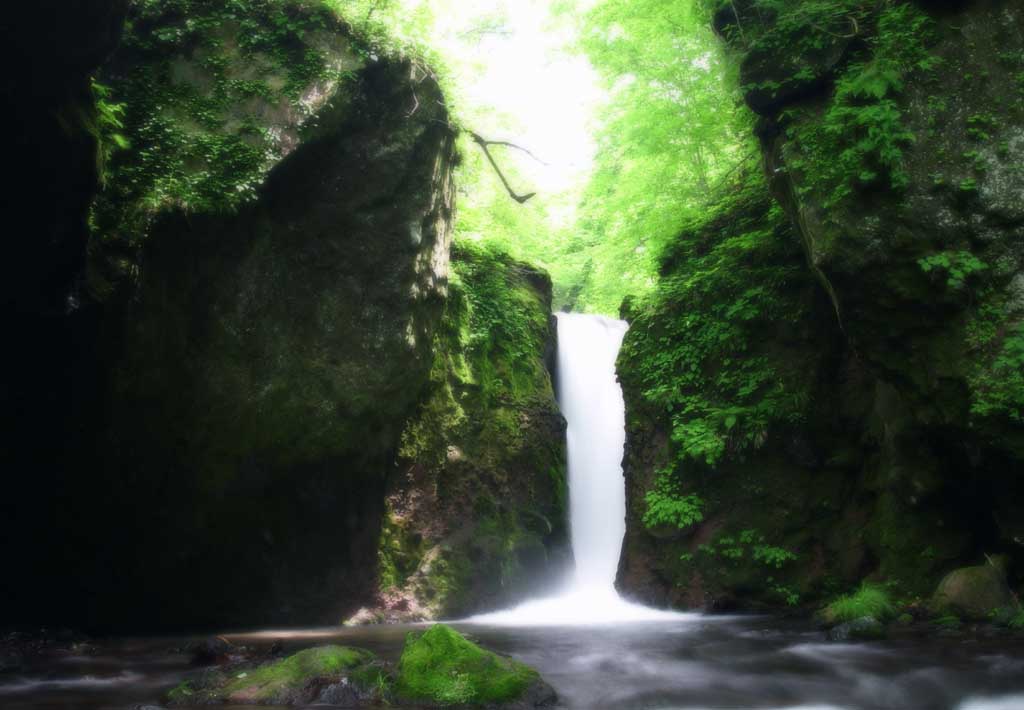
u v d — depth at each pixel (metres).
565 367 18.20
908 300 9.40
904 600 10.26
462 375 15.20
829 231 9.68
